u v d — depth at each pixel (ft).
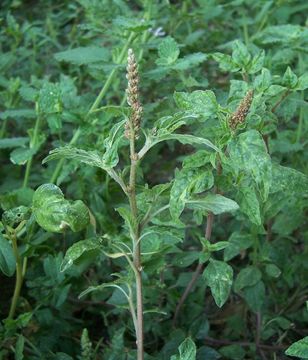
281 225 1.51
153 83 2.06
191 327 1.47
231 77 2.19
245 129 1.21
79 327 1.61
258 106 1.25
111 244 1.15
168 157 2.19
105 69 1.77
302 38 1.74
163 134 1.02
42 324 1.47
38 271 1.56
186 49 2.14
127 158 1.87
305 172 1.66
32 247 1.40
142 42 1.94
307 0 2.45
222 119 1.13
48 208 1.11
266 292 1.65
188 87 1.65
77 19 2.66
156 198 1.16
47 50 2.55
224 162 1.08
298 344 1.06
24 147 1.71
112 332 1.52
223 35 2.36
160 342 1.52
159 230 1.16
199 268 1.43
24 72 2.40
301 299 1.62
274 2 2.31
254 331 1.58
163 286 1.46
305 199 1.45
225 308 1.66
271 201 1.39
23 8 2.87
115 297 1.46
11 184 1.91
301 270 1.59
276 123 1.32
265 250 1.45
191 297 1.54
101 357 1.49
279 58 1.79
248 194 1.18
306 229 1.70
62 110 1.66
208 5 2.27
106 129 1.61
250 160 1.06
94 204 1.71
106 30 1.92
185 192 1.09
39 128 1.78
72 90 1.80
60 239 1.70
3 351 1.39
